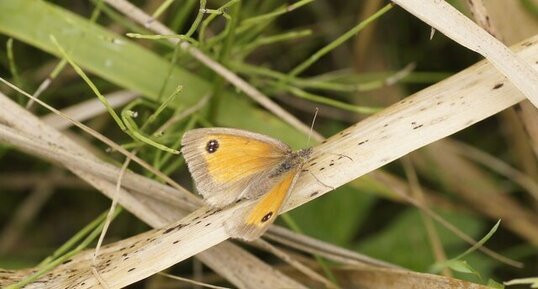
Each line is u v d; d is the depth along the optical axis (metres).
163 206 0.51
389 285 0.51
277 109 0.53
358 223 0.55
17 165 0.57
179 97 0.54
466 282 0.49
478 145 0.57
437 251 0.54
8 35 0.54
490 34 0.50
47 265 0.50
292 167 0.49
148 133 0.54
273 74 0.54
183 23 0.56
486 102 0.49
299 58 0.57
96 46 0.53
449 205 0.56
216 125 0.54
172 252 0.49
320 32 0.57
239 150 0.49
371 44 0.57
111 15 0.54
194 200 0.51
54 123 0.53
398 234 0.55
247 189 0.49
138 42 0.55
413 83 0.57
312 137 0.54
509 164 0.56
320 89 0.57
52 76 0.53
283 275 0.51
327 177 0.49
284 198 0.49
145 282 0.55
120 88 0.56
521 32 0.53
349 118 0.57
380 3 0.56
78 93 0.56
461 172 0.56
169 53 0.54
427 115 0.49
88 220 0.57
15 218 0.57
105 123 0.56
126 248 0.50
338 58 0.57
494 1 0.53
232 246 0.51
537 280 0.49
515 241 0.56
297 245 0.52
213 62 0.53
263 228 0.49
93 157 0.51
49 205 0.57
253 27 0.55
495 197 0.56
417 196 0.54
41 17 0.53
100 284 0.49
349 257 0.51
